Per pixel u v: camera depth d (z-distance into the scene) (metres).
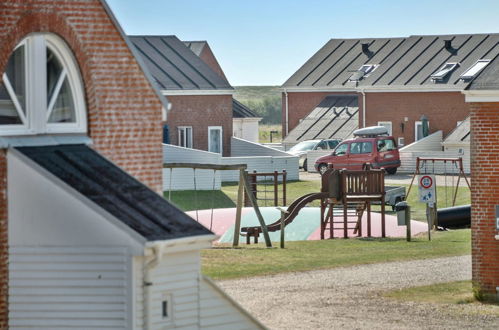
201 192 67.62
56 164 19.39
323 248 43.22
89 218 18.25
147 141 22.00
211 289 19.39
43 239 18.59
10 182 18.92
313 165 86.19
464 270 36.34
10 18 19.34
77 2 20.55
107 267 18.14
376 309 28.61
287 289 31.95
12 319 18.72
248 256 39.78
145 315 18.14
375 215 54.81
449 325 26.47
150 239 17.92
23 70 20.06
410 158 83.19
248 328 19.91
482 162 29.45
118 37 21.28
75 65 20.72
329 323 26.53
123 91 21.48
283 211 43.38
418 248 43.19
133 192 19.50
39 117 20.12
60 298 18.45
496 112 29.19
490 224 29.62
